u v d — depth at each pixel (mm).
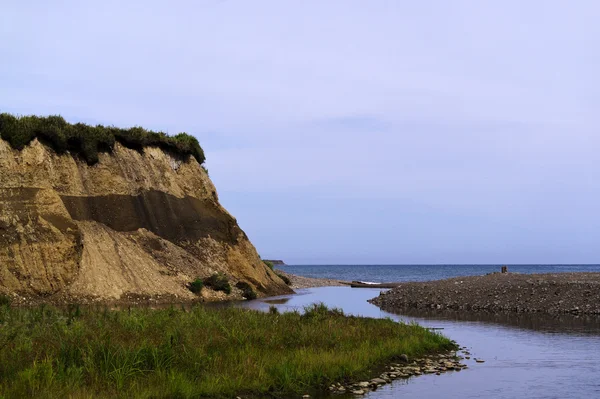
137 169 52344
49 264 39562
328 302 47125
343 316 26609
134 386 12633
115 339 15945
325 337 19672
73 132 48562
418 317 34844
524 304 38969
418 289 48781
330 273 183125
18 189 41594
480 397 14500
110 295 40406
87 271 41000
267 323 21312
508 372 17797
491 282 48406
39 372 12594
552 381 16500
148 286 43438
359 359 17250
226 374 14070
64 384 12258
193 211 54812
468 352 21703
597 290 39031
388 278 135500
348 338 20203
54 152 46562
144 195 51375
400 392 14961
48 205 42125
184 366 14438
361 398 14188
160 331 17891
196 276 48625
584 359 20125
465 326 29922
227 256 54688
